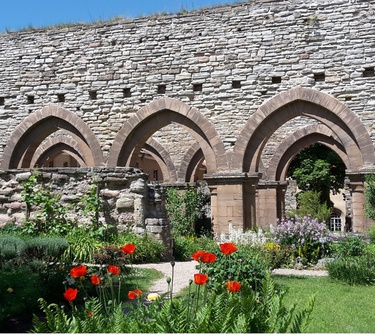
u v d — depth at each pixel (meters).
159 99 16.44
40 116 17.67
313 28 15.20
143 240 11.29
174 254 12.77
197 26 16.30
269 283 5.33
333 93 14.86
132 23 17.00
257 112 15.43
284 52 15.41
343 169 27.27
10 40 18.30
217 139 15.73
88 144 17.08
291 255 11.30
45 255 9.00
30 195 12.07
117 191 11.90
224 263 7.21
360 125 14.48
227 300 4.52
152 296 4.80
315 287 8.73
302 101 15.20
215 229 15.77
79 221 11.89
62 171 12.18
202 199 22.17
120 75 16.97
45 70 17.81
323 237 11.51
